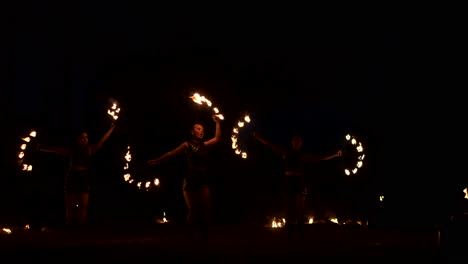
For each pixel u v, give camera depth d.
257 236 9.37
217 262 6.01
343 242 8.23
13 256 6.36
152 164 8.40
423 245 7.71
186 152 8.43
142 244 7.64
